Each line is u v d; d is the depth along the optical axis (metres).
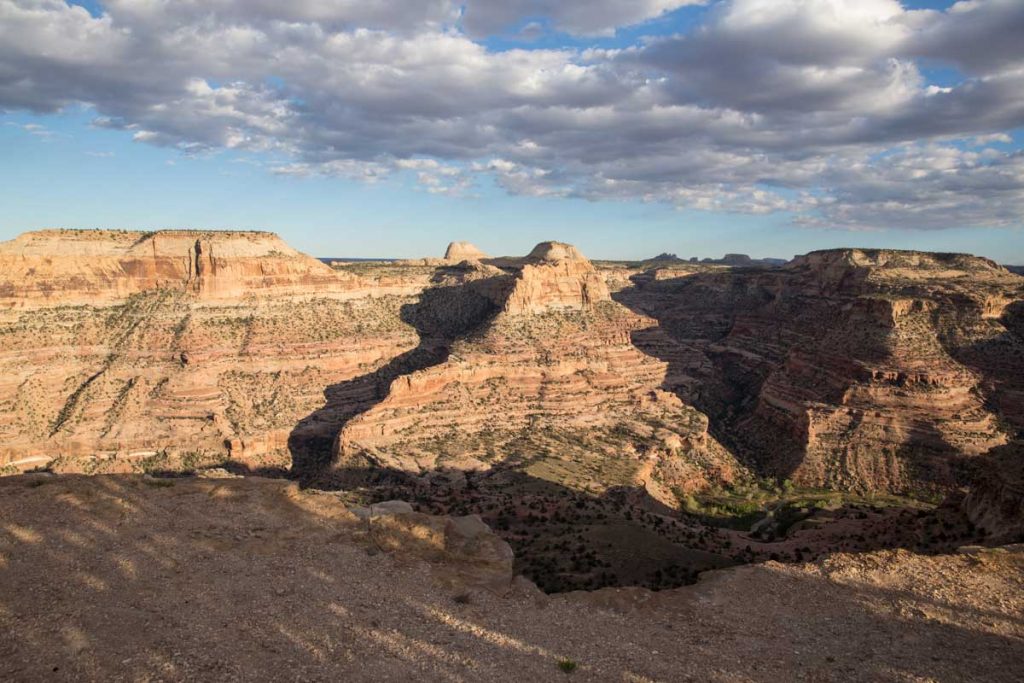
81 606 27.17
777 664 27.58
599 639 29.44
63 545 32.12
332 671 24.61
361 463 101.56
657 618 31.80
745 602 33.44
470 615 30.50
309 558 33.72
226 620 27.38
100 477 40.62
